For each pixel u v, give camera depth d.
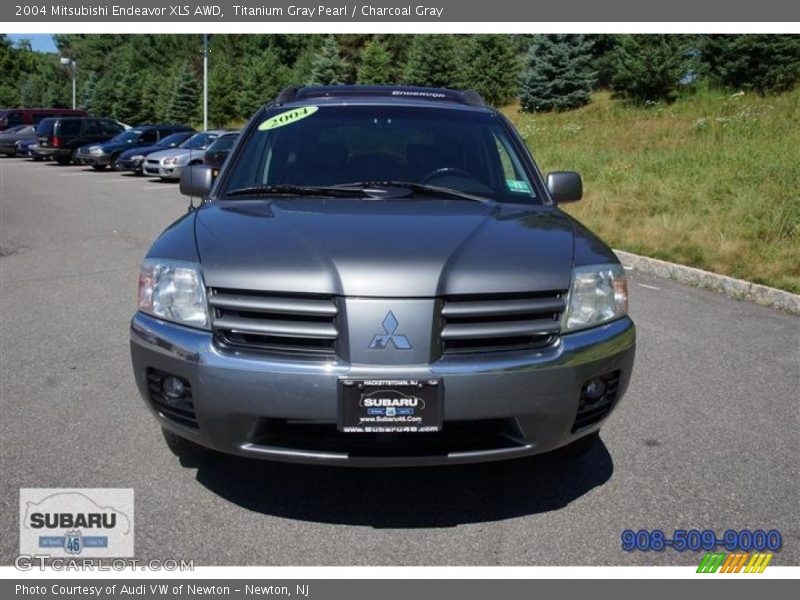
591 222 9.91
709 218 9.21
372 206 3.30
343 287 2.58
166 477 3.29
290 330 2.60
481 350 2.66
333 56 39.72
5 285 7.26
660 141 16.56
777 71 21.64
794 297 6.48
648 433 3.84
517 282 2.70
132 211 13.28
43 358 4.94
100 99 57.81
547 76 27.58
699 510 3.07
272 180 3.73
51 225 11.48
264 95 45.16
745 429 3.90
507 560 2.73
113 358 4.95
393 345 2.55
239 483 3.24
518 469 3.40
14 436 3.68
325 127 3.97
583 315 2.82
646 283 7.59
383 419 2.56
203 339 2.70
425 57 34.56
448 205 3.38
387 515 3.01
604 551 2.79
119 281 7.45
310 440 2.70
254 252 2.77
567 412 2.74
